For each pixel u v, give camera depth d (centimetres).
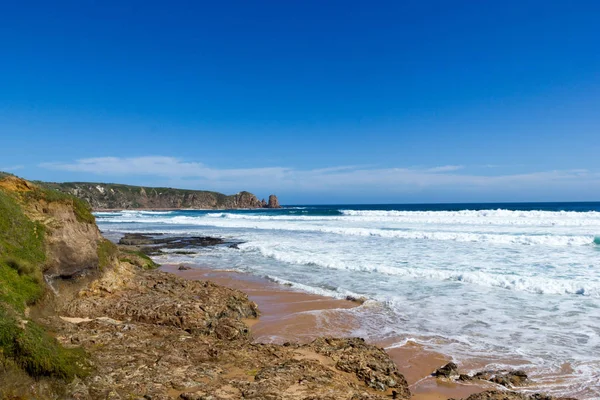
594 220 3581
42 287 836
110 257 1255
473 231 3097
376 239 2867
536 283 1400
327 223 4544
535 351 877
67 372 505
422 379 754
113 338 736
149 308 1002
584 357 840
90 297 1038
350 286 1500
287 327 1062
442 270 1664
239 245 2744
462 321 1084
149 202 16062
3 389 436
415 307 1217
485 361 834
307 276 1705
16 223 905
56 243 997
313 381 622
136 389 534
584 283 1348
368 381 692
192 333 900
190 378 590
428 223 4012
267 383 595
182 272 1848
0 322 483
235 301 1161
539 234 2730
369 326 1059
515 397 634
